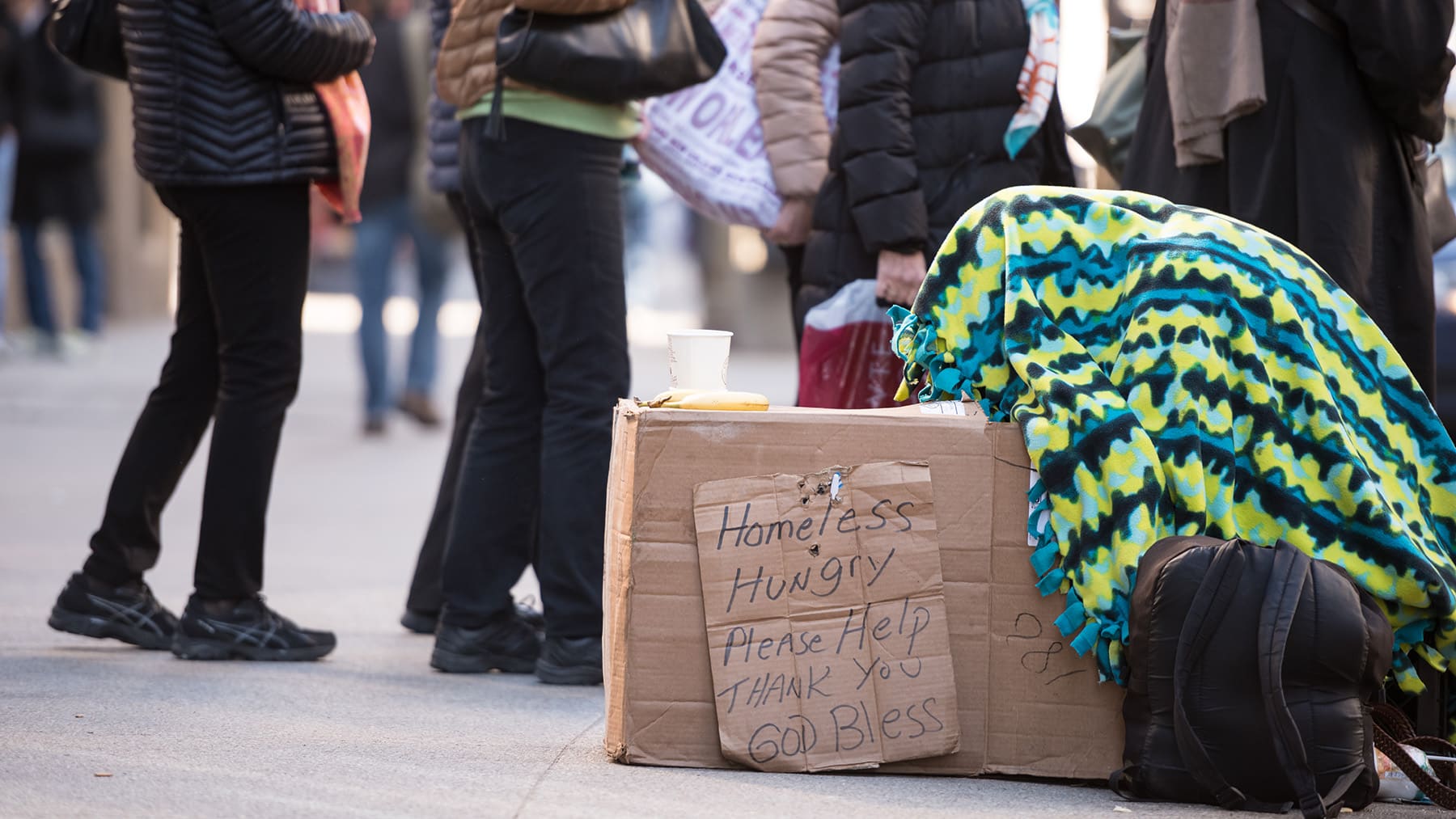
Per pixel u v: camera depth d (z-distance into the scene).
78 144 23.61
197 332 7.75
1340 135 6.91
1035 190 6.18
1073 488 5.68
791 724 5.71
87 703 6.61
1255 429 5.84
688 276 50.38
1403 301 7.16
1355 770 5.23
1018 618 5.79
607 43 7.05
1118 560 5.62
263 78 7.34
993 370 6.10
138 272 31.75
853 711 5.71
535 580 9.77
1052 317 6.04
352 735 6.23
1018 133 7.87
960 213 7.91
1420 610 5.81
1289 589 5.22
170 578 10.17
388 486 15.32
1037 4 7.90
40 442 17.14
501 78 7.15
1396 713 5.79
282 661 7.72
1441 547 6.02
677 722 5.77
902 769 5.77
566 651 7.41
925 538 5.78
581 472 7.37
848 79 7.86
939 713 5.72
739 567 5.74
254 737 6.12
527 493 7.72
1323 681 5.25
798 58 8.30
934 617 5.76
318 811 5.12
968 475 5.81
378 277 18.55
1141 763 5.44
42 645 7.94
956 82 7.89
